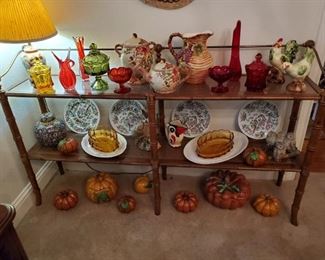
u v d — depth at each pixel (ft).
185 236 5.30
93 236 5.38
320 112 4.32
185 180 6.65
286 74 4.54
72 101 6.06
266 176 6.52
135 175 6.90
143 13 5.00
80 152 5.65
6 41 4.39
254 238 5.20
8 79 5.23
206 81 4.94
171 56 5.25
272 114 5.55
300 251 4.93
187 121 5.81
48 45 5.54
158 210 5.71
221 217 5.65
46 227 5.60
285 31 4.83
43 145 5.89
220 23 4.92
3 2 4.29
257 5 4.69
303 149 6.53
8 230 2.54
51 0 5.11
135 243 5.22
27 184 6.05
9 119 5.05
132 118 5.95
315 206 5.78
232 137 5.42
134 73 4.91
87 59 4.60
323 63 4.96
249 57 5.16
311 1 4.52
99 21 5.20
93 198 5.99
